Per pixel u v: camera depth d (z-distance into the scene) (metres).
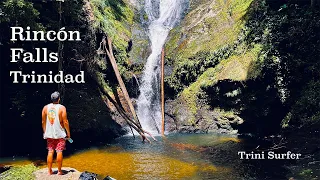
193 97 16.95
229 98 15.68
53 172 7.84
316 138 11.73
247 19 16.72
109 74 17.09
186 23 20.55
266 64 14.29
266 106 14.52
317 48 13.79
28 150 13.22
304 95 13.45
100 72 16.58
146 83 18.09
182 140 14.81
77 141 14.20
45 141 14.03
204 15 20.09
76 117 14.63
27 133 14.30
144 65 18.45
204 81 16.64
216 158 11.90
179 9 21.62
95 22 16.75
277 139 13.88
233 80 15.20
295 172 9.96
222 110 16.14
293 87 14.05
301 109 13.23
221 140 14.54
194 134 16.05
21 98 13.73
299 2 15.31
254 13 16.58
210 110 16.50
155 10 22.69
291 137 12.82
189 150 13.08
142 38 20.11
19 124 14.16
